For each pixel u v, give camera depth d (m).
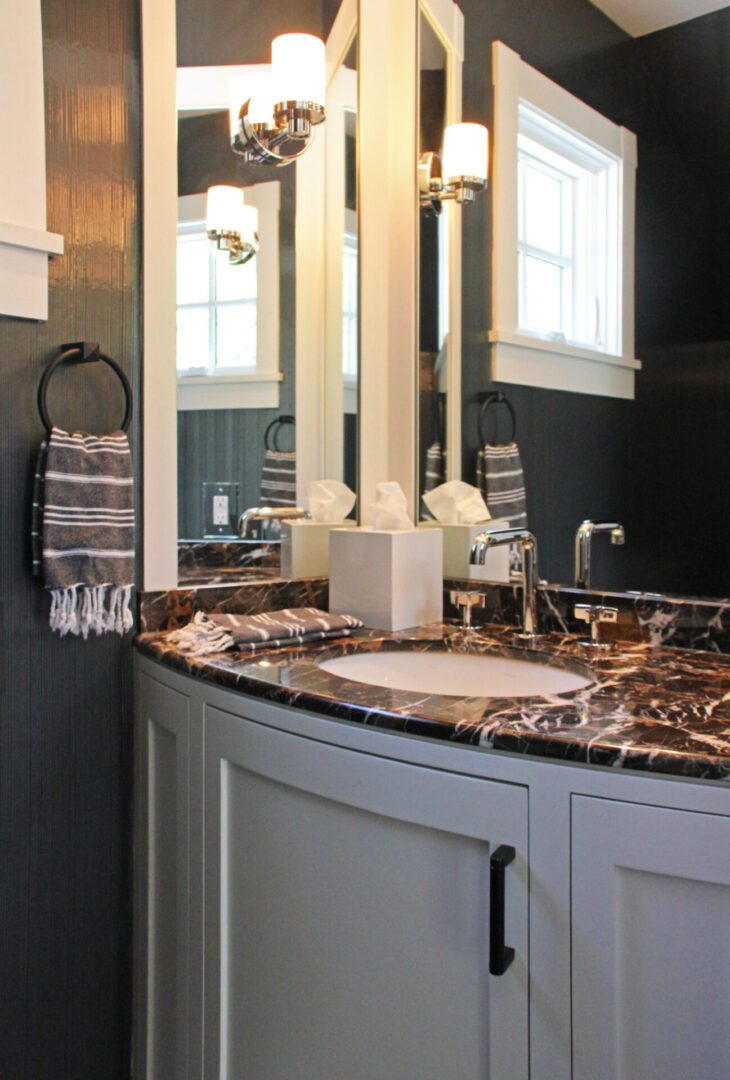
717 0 1.24
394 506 1.60
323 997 1.01
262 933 1.09
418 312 1.83
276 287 1.68
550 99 1.51
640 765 0.77
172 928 1.28
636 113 1.35
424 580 1.60
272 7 1.65
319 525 1.78
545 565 1.52
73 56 1.33
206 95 1.54
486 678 1.37
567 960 0.82
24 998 1.29
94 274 1.37
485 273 1.66
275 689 1.05
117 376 1.39
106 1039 1.40
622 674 1.14
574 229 1.46
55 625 1.25
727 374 1.22
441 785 0.89
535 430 1.54
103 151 1.38
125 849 1.42
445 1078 0.90
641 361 1.34
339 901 0.99
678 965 0.78
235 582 1.62
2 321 1.24
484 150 1.66
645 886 0.79
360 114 1.83
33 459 1.28
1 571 1.25
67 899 1.34
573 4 1.46
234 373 1.61
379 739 0.94
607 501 1.40
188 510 1.54
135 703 1.41
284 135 1.58
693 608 1.30
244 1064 1.13
